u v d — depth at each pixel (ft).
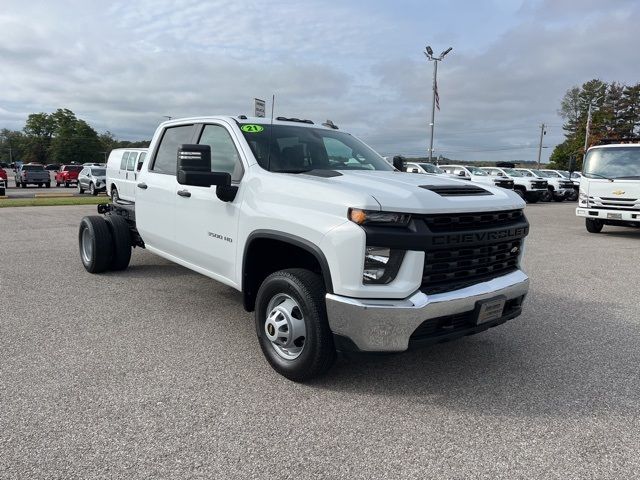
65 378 11.95
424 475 8.59
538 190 85.30
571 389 12.07
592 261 29.43
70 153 377.91
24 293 19.36
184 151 12.66
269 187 12.70
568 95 295.89
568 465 8.98
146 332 15.26
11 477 8.23
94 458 8.82
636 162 39.65
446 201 11.07
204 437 9.59
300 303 11.49
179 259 17.31
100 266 22.24
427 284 10.87
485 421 10.48
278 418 10.37
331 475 8.53
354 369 12.95
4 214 50.24
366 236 10.28
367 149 17.33
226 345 14.34
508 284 12.13
